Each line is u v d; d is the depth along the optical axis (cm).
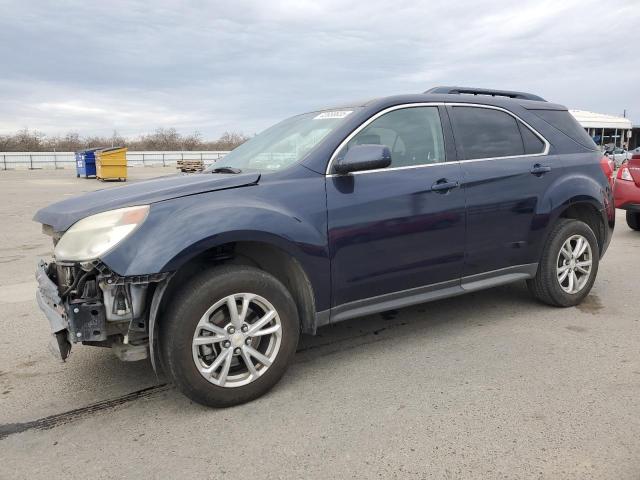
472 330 428
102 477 247
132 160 5256
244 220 301
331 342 410
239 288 303
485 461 250
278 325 318
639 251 743
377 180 358
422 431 278
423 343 403
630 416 286
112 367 374
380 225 356
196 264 318
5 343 423
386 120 378
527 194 432
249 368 311
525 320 448
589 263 478
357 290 356
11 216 1256
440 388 327
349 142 357
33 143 6431
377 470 246
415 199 371
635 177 837
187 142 7269
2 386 347
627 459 247
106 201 304
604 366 352
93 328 283
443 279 397
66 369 372
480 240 409
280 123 457
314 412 302
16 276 660
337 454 260
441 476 240
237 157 421
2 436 285
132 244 279
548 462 247
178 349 290
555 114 482
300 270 330
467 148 410
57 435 285
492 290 542
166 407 314
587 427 276
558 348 386
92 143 6862
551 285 459
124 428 291
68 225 296
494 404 304
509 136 439
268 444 271
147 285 289
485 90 470
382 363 368
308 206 330
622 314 460
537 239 446
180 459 259
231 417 299
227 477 244
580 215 502
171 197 302
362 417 294
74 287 288
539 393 316
